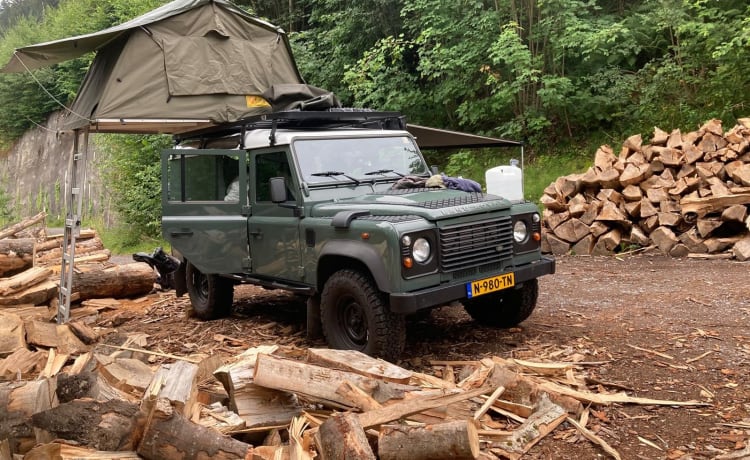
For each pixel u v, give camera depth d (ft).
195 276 25.85
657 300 23.72
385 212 18.01
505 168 23.00
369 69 56.85
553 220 36.70
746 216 31.04
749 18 39.09
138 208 66.95
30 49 25.35
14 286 24.40
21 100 108.17
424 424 11.81
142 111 25.57
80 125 26.03
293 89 27.09
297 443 11.40
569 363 16.97
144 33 25.94
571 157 48.03
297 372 13.07
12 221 102.12
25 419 12.18
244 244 21.99
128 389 14.01
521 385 14.28
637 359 17.33
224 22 27.71
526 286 20.30
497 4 50.72
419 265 16.89
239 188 22.12
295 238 19.83
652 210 33.76
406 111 57.36
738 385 15.21
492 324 21.49
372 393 13.04
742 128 33.19
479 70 49.75
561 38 45.52
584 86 49.37
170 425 11.33
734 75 41.50
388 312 17.24
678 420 13.69
